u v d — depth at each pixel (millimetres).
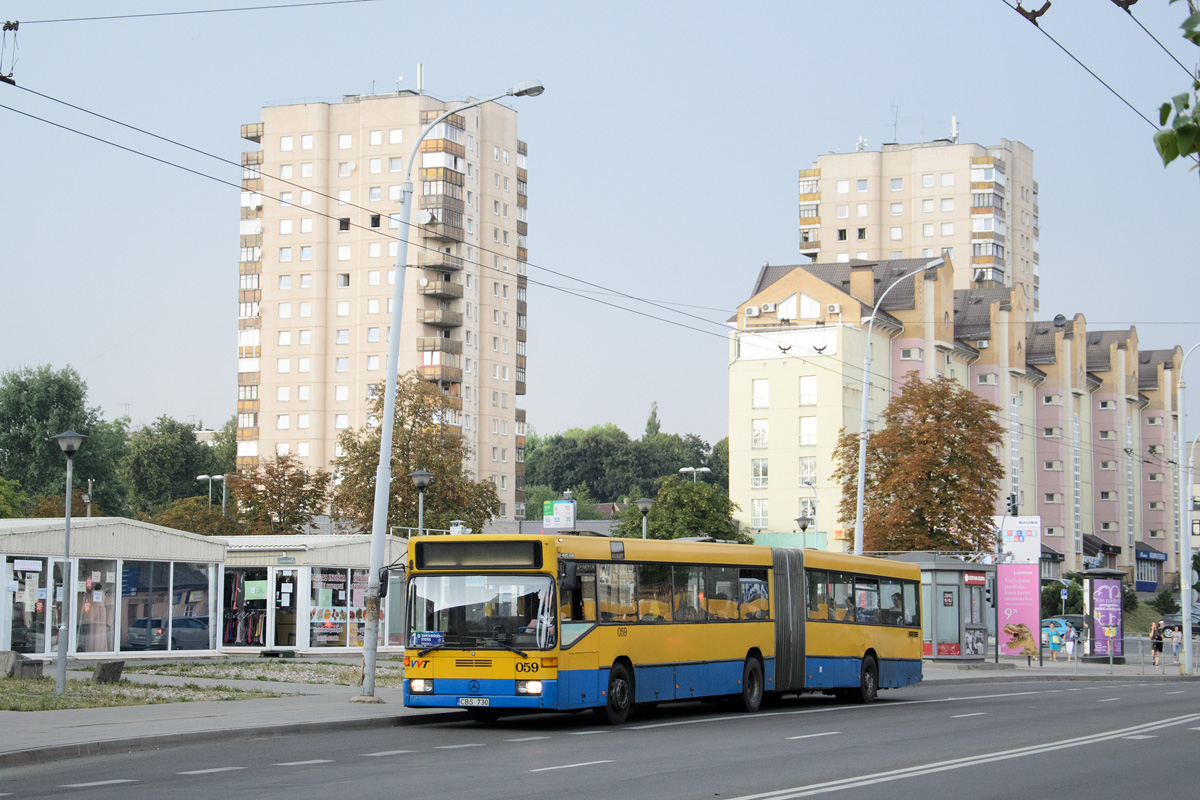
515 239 124875
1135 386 122188
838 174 129375
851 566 30719
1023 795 14031
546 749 18641
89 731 18922
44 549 34906
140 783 14477
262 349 118625
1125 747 19328
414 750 18406
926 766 16562
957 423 52438
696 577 25641
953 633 48469
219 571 40844
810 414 86250
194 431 141750
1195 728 22859
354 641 46438
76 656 35719
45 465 96938
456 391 116938
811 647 28781
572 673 22000
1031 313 135375
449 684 21922
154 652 38281
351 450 64875
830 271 95562
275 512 73125
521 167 125875
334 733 20984
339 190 118000
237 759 17062
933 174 126875
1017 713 26641
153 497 132500
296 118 118625
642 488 155375
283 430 117562
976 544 51656
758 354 88312
